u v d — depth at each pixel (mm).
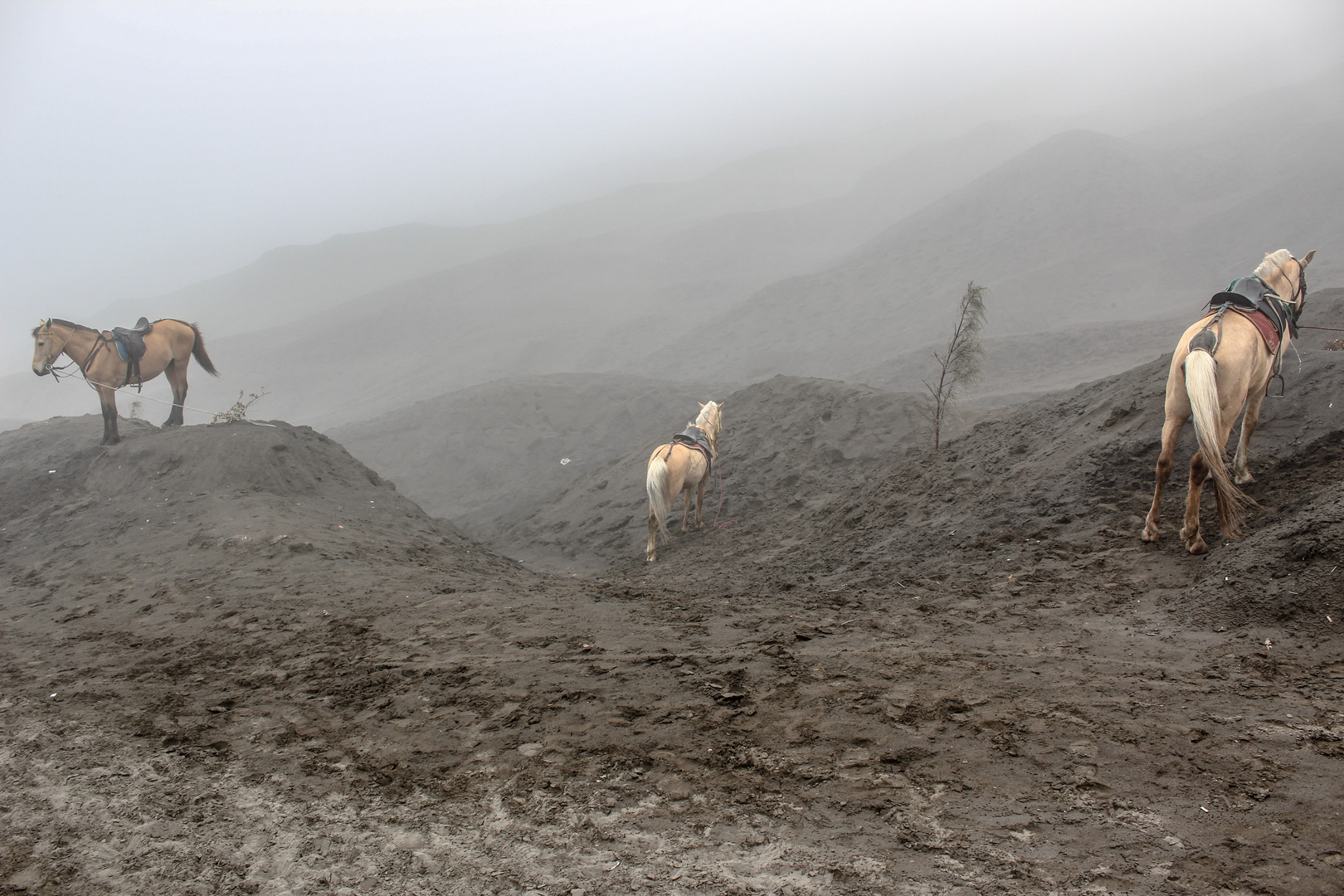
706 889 2648
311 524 11594
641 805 3297
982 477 10234
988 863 2619
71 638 7801
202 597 8664
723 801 3258
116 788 3939
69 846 3365
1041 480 8797
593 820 3219
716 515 17219
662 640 5801
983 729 3645
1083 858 2592
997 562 7449
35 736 4809
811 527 13258
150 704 5285
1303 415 7297
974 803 3021
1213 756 3182
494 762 3885
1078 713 3707
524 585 9469
